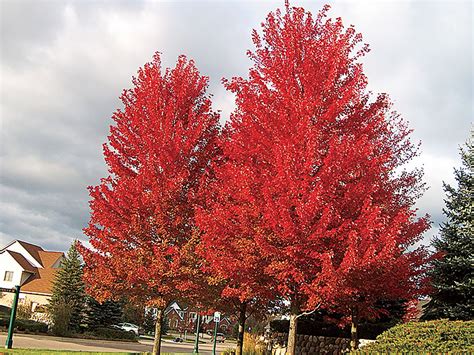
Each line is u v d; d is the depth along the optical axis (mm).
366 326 18500
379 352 10109
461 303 17875
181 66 15898
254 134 11664
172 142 14078
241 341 16375
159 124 14367
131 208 13883
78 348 25547
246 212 11250
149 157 14188
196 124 14812
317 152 10953
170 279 13719
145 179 13805
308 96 11484
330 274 9969
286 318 22109
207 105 15477
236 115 12805
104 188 14078
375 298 14141
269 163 11672
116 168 14672
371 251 9992
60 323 36781
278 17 12750
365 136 11211
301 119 11039
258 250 11234
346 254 9906
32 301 51531
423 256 14086
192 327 81562
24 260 55062
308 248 10508
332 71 11617
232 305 16422
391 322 18344
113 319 44281
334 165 10539
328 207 10148
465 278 17656
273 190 10773
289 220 10211
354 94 11445
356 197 10758
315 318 19656
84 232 14305
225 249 11516
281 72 12047
